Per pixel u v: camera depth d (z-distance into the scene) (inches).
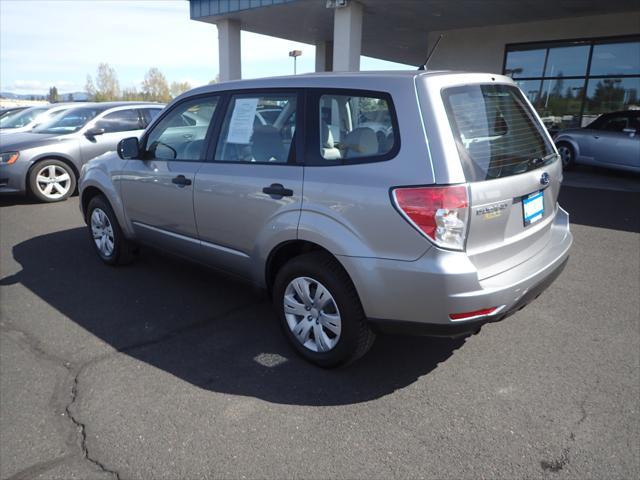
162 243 165.3
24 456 93.7
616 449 94.3
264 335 139.9
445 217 94.7
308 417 104.3
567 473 88.7
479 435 98.5
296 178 117.5
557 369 121.5
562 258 120.6
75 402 109.5
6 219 273.0
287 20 524.1
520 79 534.9
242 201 129.3
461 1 418.9
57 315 152.4
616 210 281.4
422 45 692.1
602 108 487.2
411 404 108.4
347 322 111.6
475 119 106.0
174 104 157.5
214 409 107.0
